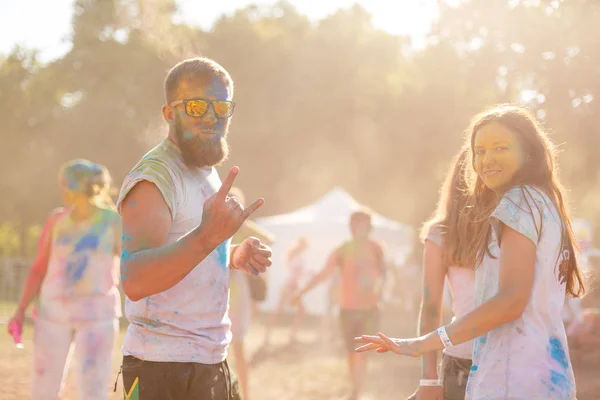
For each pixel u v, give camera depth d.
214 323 3.13
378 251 7.47
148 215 2.82
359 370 7.32
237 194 6.34
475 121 3.18
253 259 3.38
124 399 3.10
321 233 21.09
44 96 36.12
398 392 7.99
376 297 7.45
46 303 4.80
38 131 36.25
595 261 11.78
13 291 18.20
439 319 3.48
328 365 9.95
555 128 12.99
